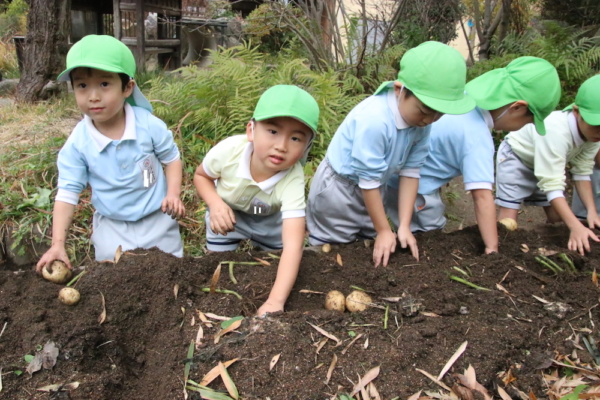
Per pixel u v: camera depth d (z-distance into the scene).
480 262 2.59
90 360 1.84
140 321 2.07
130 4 7.66
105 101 2.51
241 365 1.79
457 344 1.96
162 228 2.96
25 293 2.15
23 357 1.78
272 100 2.11
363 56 5.76
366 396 1.69
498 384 1.82
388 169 2.64
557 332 2.11
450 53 2.29
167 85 5.48
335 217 3.02
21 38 6.35
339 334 1.97
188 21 9.24
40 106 5.69
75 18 8.61
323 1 6.09
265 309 2.13
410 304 2.15
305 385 1.73
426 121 2.43
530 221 4.57
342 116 4.81
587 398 1.79
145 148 2.78
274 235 2.99
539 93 2.69
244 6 10.20
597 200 3.70
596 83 2.92
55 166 4.23
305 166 4.27
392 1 7.35
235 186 2.57
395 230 3.24
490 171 2.77
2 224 3.64
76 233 3.72
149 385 1.82
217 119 4.73
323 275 2.50
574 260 2.76
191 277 2.30
